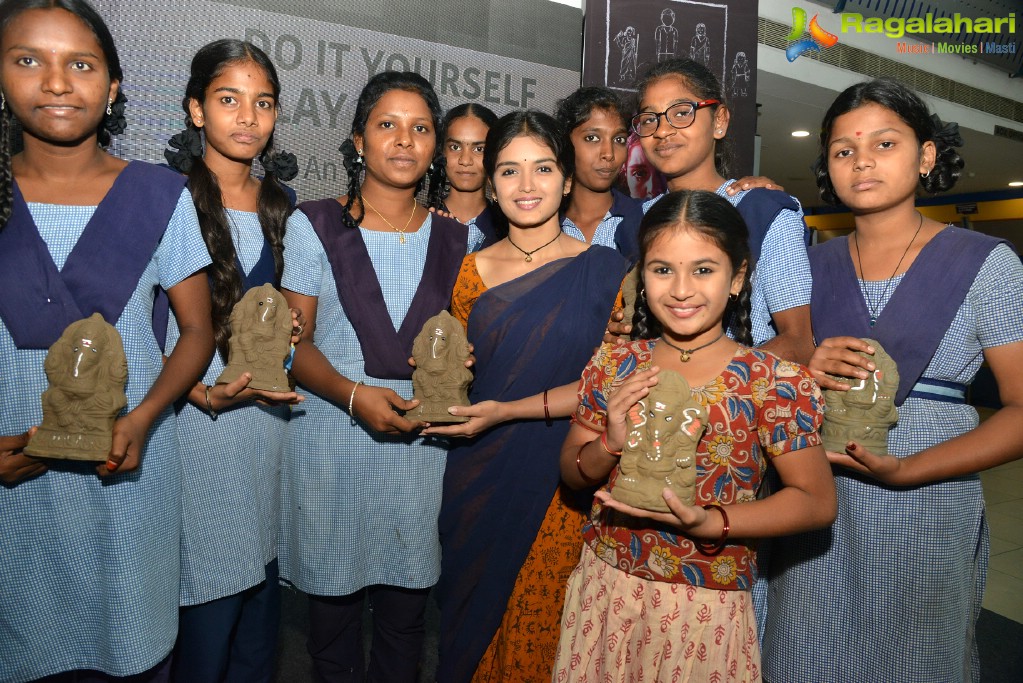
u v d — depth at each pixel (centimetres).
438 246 212
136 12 274
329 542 202
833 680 174
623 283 195
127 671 156
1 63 145
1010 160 872
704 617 143
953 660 165
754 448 145
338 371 203
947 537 162
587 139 253
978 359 166
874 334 169
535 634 193
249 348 178
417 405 187
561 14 362
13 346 150
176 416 183
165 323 175
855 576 170
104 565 156
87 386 140
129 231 156
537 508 192
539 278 197
